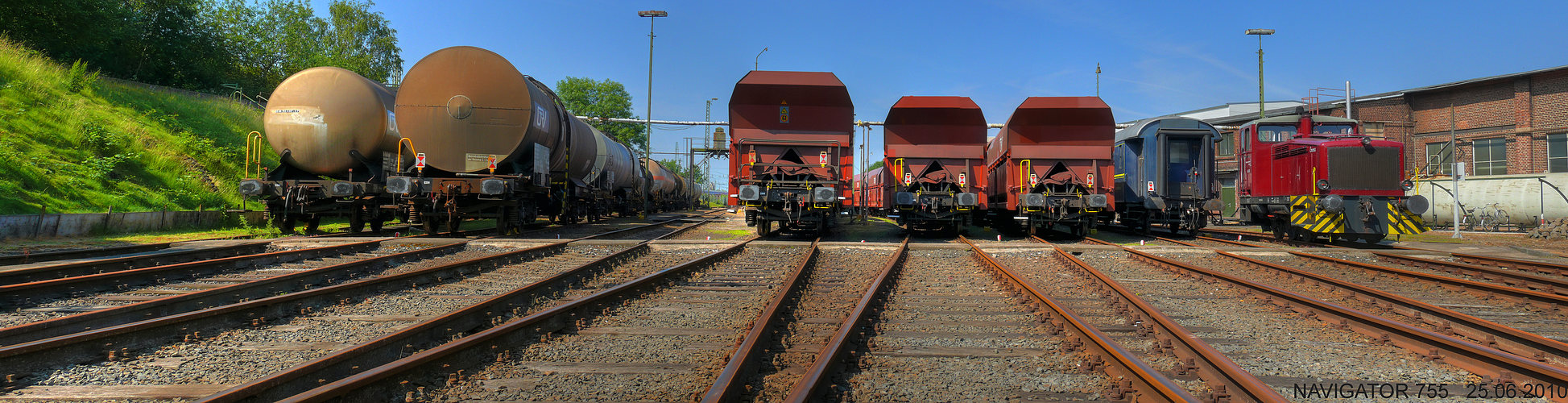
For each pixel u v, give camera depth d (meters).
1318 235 14.21
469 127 13.27
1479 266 9.16
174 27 34.25
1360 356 4.51
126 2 31.89
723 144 38.22
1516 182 21.05
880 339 4.85
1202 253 11.45
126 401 3.41
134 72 32.00
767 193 13.66
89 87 19.56
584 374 3.93
